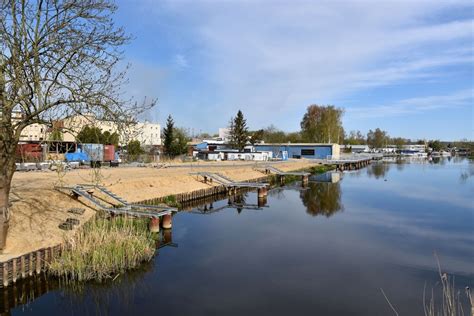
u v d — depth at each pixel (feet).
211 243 52.19
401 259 46.19
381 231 60.85
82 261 35.68
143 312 30.86
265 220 69.05
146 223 54.24
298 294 35.01
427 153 426.10
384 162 285.02
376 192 108.88
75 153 103.91
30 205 46.60
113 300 33.24
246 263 43.73
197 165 145.79
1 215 35.78
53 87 34.96
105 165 119.96
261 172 144.87
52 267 35.32
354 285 37.52
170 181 90.33
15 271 33.06
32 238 39.83
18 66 31.60
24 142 100.68
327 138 288.30
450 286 37.65
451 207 83.76
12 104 32.35
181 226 63.05
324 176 162.09
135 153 152.05
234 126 246.06
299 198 98.22
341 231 60.49
